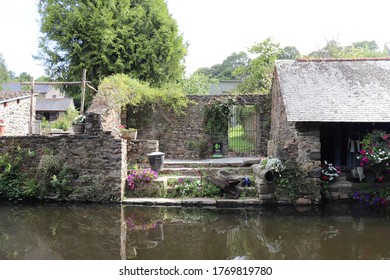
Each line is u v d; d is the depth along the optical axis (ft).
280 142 34.50
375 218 23.17
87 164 27.94
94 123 28.50
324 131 32.04
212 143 41.60
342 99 28.58
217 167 34.42
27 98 54.03
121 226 21.30
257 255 16.34
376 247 17.40
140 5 60.85
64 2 57.36
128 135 33.63
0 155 29.35
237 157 41.65
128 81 38.47
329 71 32.68
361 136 30.07
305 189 26.99
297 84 30.78
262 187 26.89
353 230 20.49
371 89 29.76
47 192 27.86
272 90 40.01
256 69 61.21
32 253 16.42
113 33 55.98
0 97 49.57
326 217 23.47
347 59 34.45
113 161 27.66
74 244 17.85
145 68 58.13
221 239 18.93
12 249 17.07
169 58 60.70
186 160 38.37
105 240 18.58
